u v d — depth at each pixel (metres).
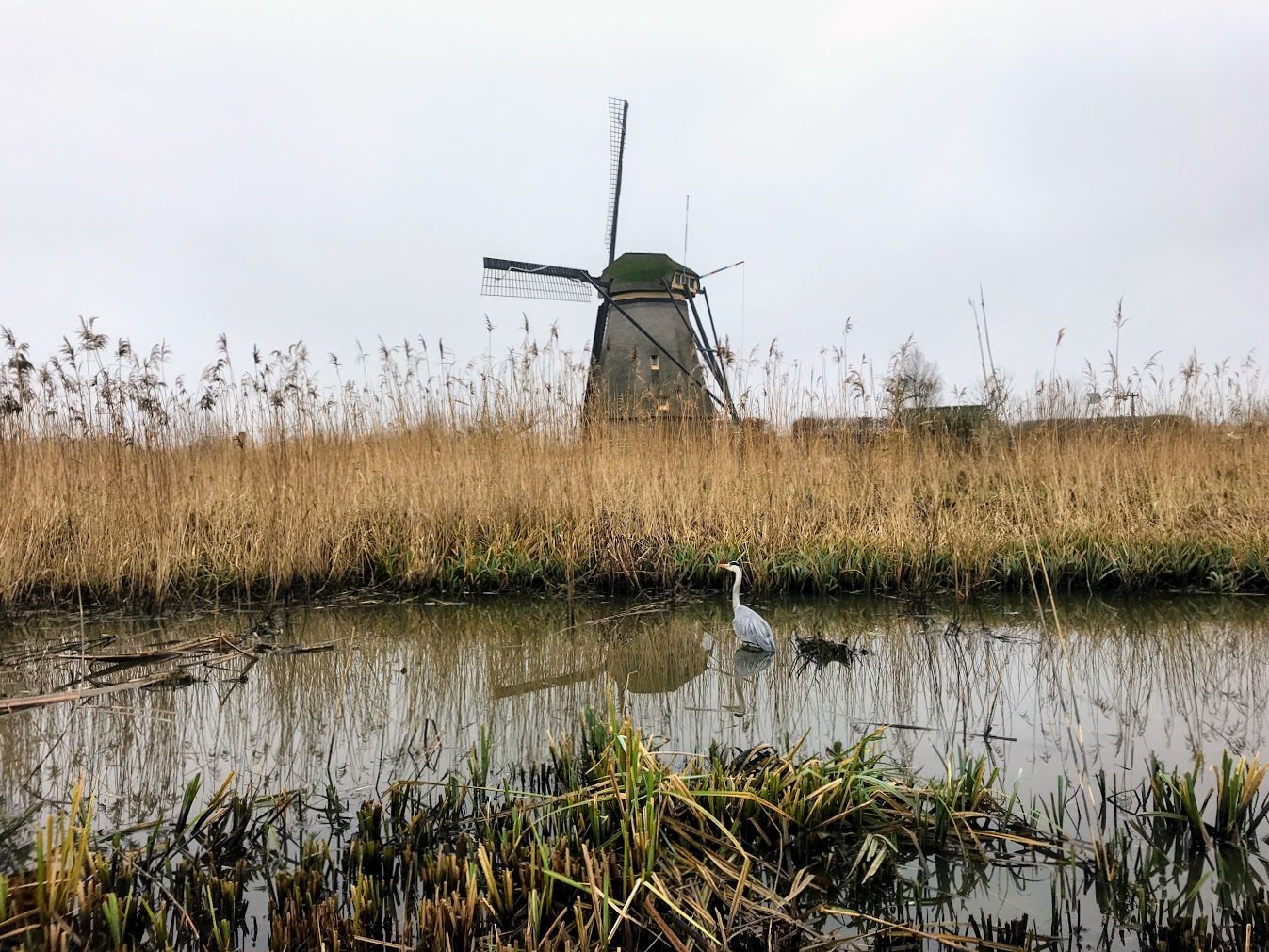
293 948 2.54
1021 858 3.14
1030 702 4.93
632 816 3.05
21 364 7.21
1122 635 6.33
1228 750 4.09
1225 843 3.19
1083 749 4.16
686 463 9.45
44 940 2.50
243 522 8.15
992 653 5.97
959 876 3.03
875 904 2.87
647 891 2.72
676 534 8.44
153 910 2.72
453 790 3.50
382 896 2.88
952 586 7.84
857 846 3.17
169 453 8.12
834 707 4.91
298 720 4.77
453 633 6.69
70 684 5.35
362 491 8.82
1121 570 7.61
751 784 3.48
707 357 17.72
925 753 4.12
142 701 5.06
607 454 9.10
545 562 8.12
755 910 2.70
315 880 2.87
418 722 4.73
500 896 2.70
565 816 3.31
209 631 6.67
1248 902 2.80
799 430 9.91
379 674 5.64
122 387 7.72
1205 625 6.52
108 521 7.61
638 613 7.26
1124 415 10.66
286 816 3.54
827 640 6.30
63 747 4.39
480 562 8.03
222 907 2.77
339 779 3.95
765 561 7.88
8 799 3.76
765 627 5.91
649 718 4.75
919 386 11.42
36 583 7.64
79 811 3.54
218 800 3.46
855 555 7.95
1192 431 10.78
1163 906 2.82
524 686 5.42
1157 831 3.28
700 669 5.77
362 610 7.39
